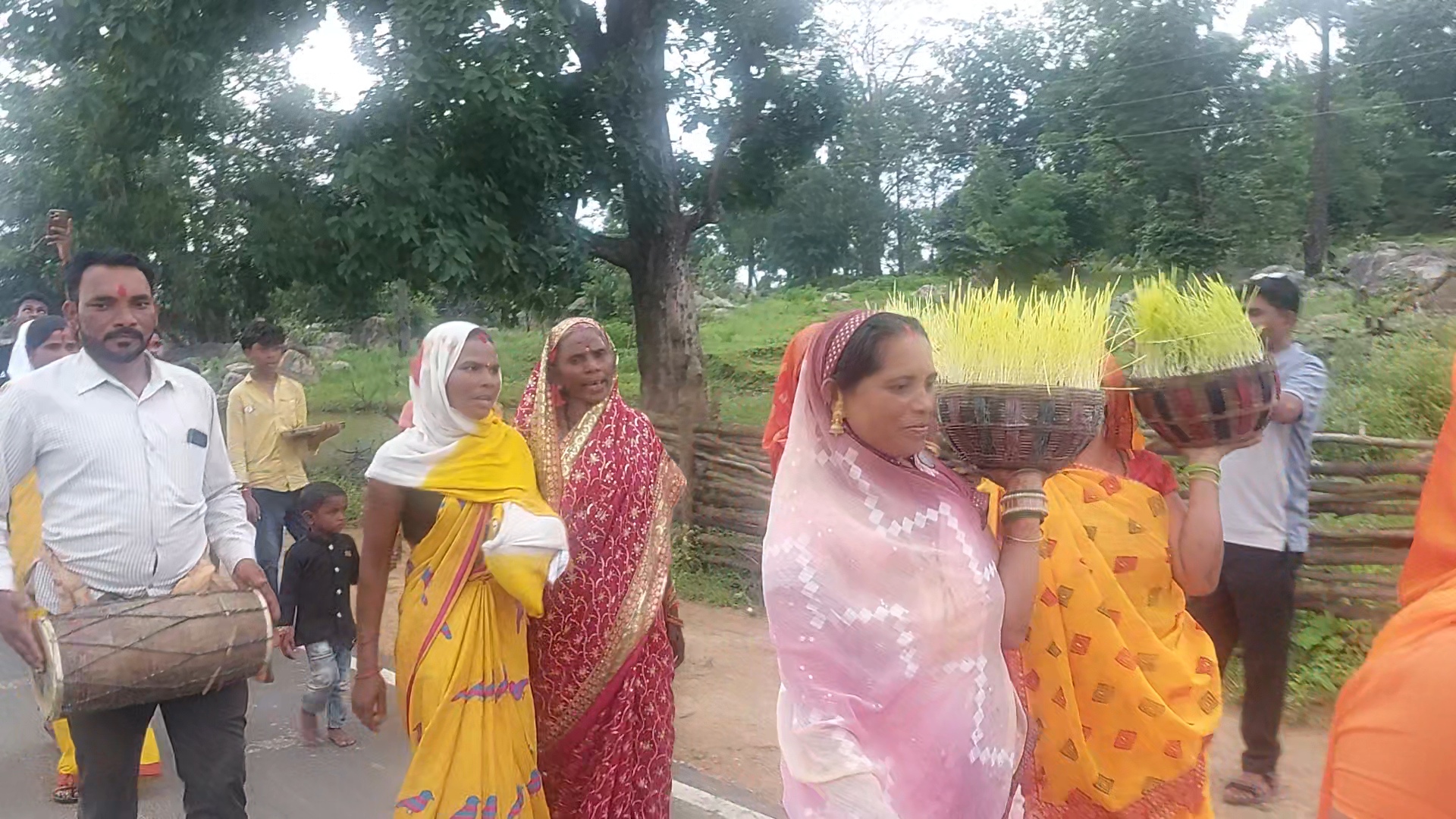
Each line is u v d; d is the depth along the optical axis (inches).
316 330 1143.0
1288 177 935.0
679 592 291.6
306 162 461.1
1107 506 93.7
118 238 526.6
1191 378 88.1
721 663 237.8
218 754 120.6
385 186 417.4
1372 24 1346.0
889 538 79.8
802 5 505.4
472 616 119.7
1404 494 217.6
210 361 761.0
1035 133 1547.7
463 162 443.8
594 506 128.3
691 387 528.7
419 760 118.0
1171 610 95.0
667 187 501.7
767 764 183.2
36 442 118.2
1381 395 371.9
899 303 89.2
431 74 404.8
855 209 1635.1
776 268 1830.7
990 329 80.2
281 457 265.1
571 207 490.0
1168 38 924.0
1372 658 49.8
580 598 127.5
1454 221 1238.9
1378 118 1161.4
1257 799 160.6
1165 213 941.8
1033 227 979.3
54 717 109.9
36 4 430.6
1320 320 532.4
